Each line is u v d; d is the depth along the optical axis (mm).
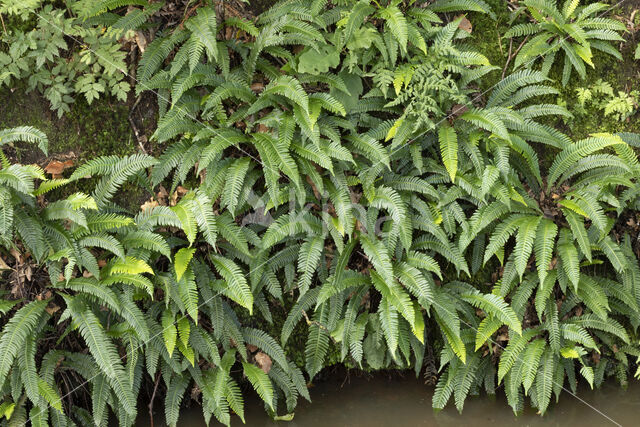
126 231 5031
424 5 5695
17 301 4840
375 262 5156
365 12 5305
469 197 5547
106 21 5113
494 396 5887
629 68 6055
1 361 4422
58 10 5102
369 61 5586
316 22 5258
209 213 4988
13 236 4895
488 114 5207
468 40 5859
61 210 4727
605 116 6098
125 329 4988
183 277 5055
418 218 5477
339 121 5328
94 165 4992
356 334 5441
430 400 5824
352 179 5344
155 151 5457
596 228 5594
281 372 5625
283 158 4969
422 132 5348
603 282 5824
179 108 5109
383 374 6195
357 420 5535
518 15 5906
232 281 5102
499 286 5621
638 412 5625
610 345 5977
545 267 5156
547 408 5715
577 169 5547
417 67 5383
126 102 5387
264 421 5527
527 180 5691
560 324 5633
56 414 4844
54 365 4906
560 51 5914
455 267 5984
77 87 5148
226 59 5191
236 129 5223
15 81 5137
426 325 5926
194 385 5711
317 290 5582
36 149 5223
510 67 5910
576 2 5695
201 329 5289
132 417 5109
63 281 4867
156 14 5270
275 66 5531
